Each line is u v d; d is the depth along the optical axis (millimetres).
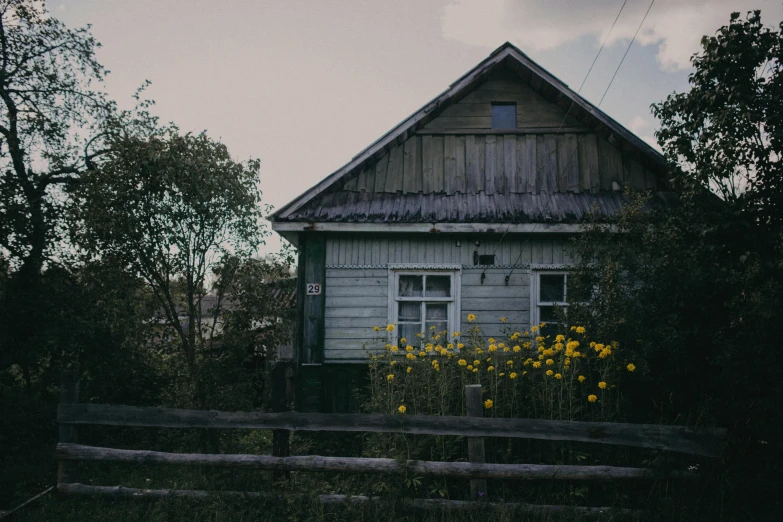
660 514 4754
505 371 5930
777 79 5730
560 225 8297
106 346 7867
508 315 8602
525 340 8172
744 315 5195
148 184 6488
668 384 5742
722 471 5070
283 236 9391
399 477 4977
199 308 6922
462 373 5961
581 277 6926
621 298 6020
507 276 8648
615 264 6184
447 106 9703
